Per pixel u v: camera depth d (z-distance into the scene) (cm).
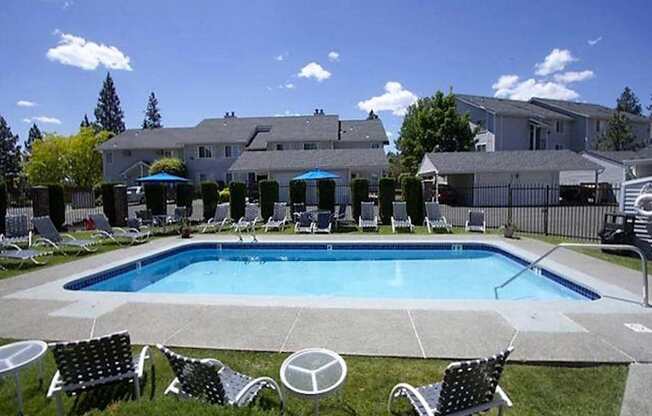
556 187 2214
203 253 1204
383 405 322
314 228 1367
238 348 431
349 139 3494
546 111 3497
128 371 321
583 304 563
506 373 367
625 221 920
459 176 2692
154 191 1684
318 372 300
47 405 331
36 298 620
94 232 1412
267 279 953
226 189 2959
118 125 5978
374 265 1065
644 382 347
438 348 422
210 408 238
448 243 1131
